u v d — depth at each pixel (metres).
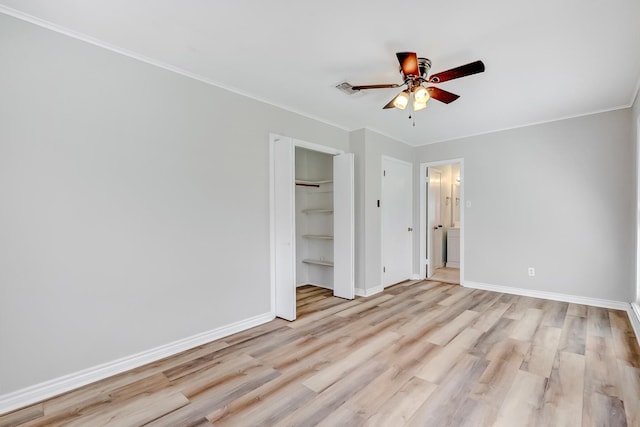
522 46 2.25
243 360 2.41
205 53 2.37
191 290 2.66
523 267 4.18
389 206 4.76
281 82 2.87
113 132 2.23
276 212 3.34
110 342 2.21
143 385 2.07
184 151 2.62
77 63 2.08
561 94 3.13
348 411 1.78
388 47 2.29
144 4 1.80
